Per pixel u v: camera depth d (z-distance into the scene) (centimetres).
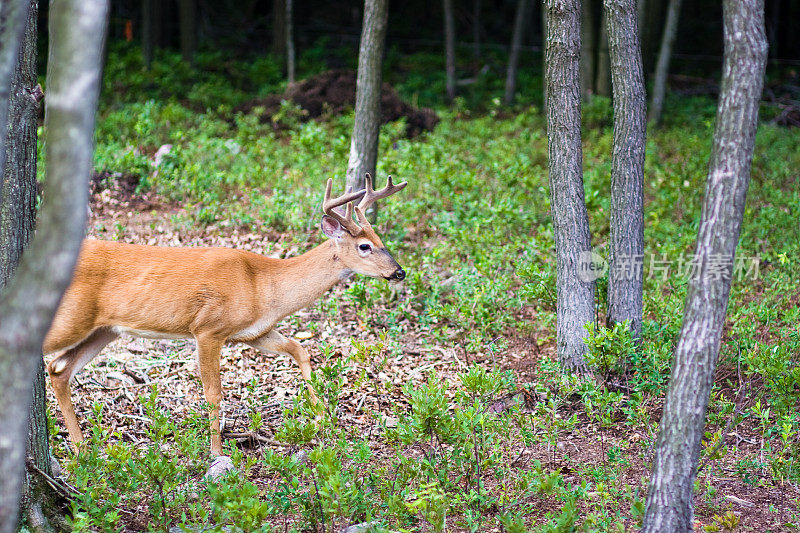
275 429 1051
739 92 622
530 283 1295
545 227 1783
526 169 2155
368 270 1087
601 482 845
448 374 1222
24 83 744
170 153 2200
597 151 2647
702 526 809
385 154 2425
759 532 796
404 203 1889
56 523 757
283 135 2883
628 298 1163
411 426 804
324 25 5138
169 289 992
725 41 629
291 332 1344
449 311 1284
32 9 751
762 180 2228
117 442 927
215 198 1966
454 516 823
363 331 1355
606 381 1091
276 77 3988
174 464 755
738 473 917
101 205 1962
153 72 3603
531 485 812
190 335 1027
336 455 816
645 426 976
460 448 865
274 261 1075
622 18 1130
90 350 1009
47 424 802
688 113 3588
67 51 462
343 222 1075
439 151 2356
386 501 780
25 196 753
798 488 895
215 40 4769
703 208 647
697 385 651
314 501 753
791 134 3044
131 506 817
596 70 3772
